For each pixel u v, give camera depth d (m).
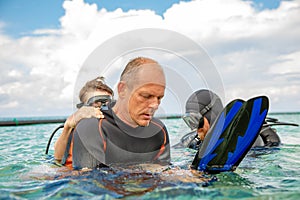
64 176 2.45
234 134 2.71
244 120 2.76
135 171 2.44
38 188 2.21
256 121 2.75
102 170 2.43
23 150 4.82
